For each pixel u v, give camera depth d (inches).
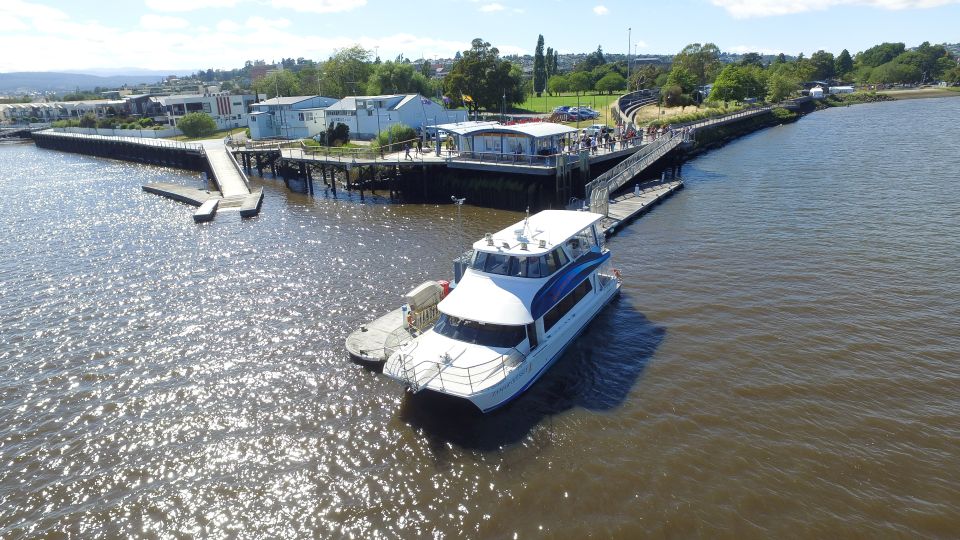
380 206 1892.2
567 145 1984.5
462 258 944.9
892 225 1382.9
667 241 1332.4
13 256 1478.8
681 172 2219.5
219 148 3095.5
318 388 773.9
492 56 3385.8
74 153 4384.8
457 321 783.1
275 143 2945.4
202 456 654.5
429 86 4584.2
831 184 1872.5
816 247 1244.5
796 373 758.5
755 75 4781.0
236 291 1144.2
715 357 808.3
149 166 3371.1
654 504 549.6
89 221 1867.6
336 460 636.7
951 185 1779.0
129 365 863.7
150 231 1676.9
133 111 5556.1
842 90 6058.1
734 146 2918.3
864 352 802.2
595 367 802.8
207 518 567.5
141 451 668.1
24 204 2260.1
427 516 552.7
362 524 548.1
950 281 1031.0
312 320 986.1
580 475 593.9
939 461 591.2
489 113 3624.5
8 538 551.2
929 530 509.7
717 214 1551.4
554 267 848.9
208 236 1584.6
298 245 1445.6
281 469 627.5
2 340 966.4
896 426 645.9
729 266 1153.4
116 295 1158.3
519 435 663.1
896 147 2598.4
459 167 1855.3
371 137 3051.2
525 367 736.3
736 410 687.1
